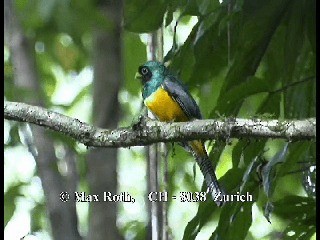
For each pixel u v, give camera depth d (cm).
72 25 1188
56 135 1297
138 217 1780
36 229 1534
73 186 1342
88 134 885
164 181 1101
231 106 1042
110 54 1334
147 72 1114
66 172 1439
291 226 1091
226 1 1086
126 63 1578
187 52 1131
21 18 1340
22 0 1327
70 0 1160
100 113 1321
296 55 1109
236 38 1096
